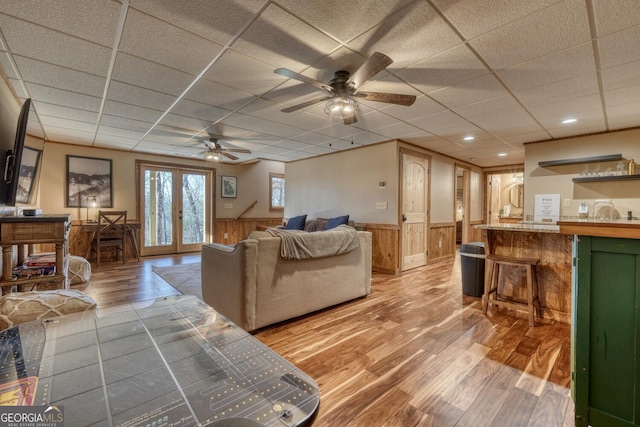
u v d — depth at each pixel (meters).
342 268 3.27
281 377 1.16
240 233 7.75
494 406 1.63
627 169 3.95
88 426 0.90
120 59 2.32
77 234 5.38
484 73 2.49
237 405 1.00
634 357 1.24
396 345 2.36
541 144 4.81
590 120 3.73
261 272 2.57
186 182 6.91
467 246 3.71
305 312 2.91
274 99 3.16
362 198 5.50
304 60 2.32
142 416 0.95
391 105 3.25
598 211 4.25
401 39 2.02
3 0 1.64
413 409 1.61
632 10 1.68
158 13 1.77
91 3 1.68
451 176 6.47
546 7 1.68
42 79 2.65
